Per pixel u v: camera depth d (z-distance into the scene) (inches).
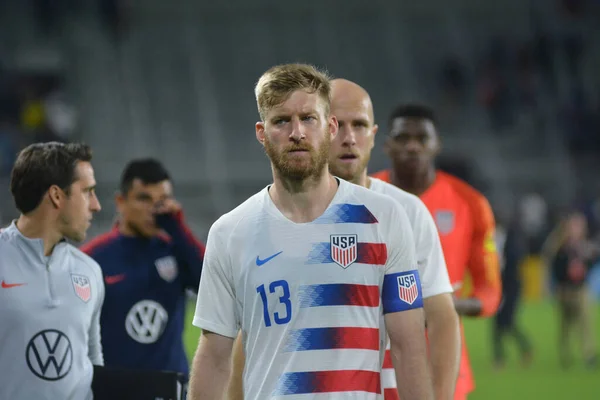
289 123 483.2
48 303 586.6
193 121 4163.4
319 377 478.3
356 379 480.1
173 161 3887.8
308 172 484.7
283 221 494.6
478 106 4330.7
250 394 492.4
